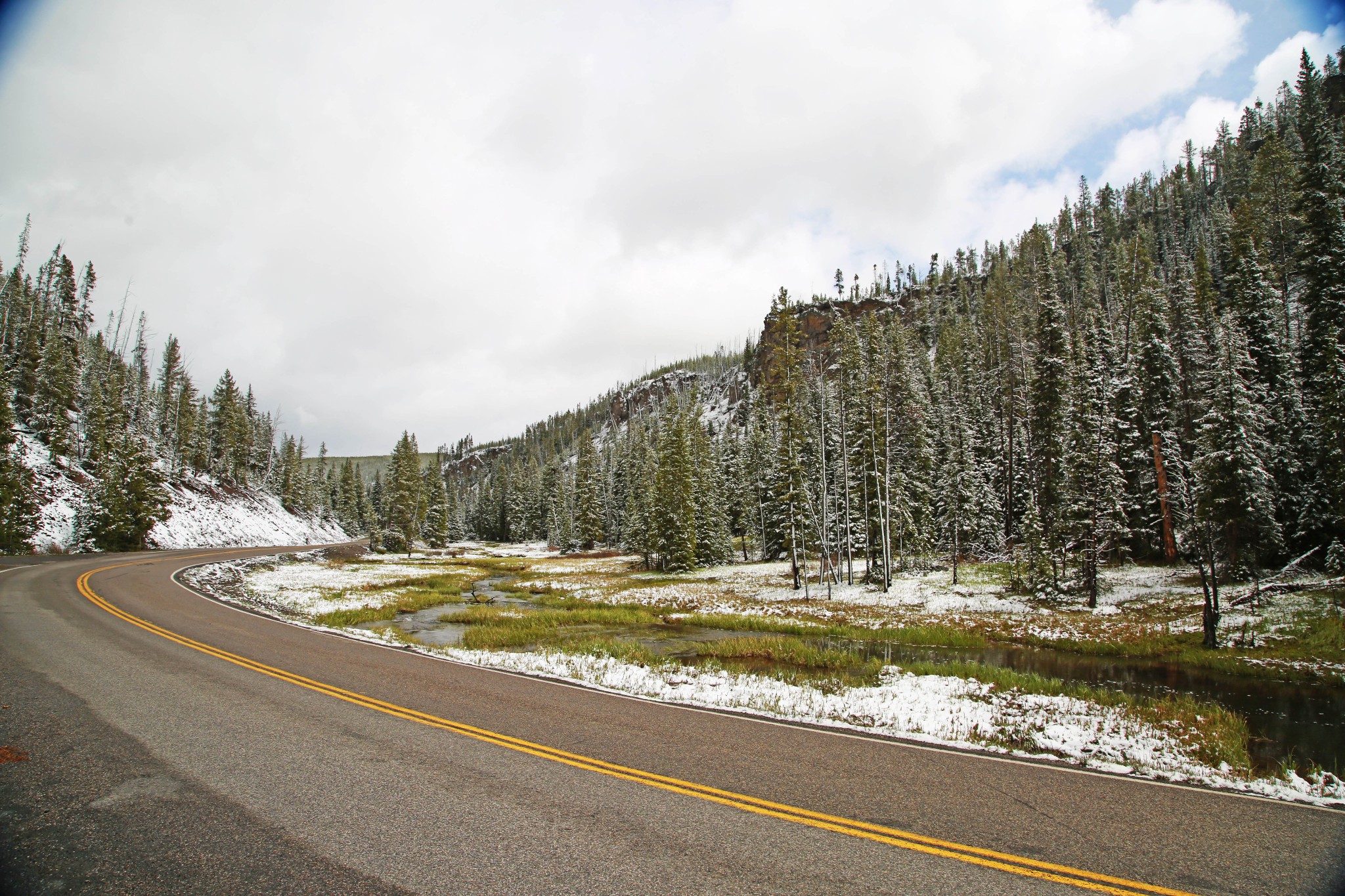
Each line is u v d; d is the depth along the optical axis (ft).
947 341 239.30
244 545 215.31
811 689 44.32
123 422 197.06
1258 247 137.18
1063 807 21.04
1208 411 75.05
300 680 34.32
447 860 15.79
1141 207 347.36
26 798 18.48
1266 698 48.24
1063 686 50.93
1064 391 112.16
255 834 16.79
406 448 247.50
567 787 20.92
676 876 15.35
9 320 198.70
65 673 33.30
